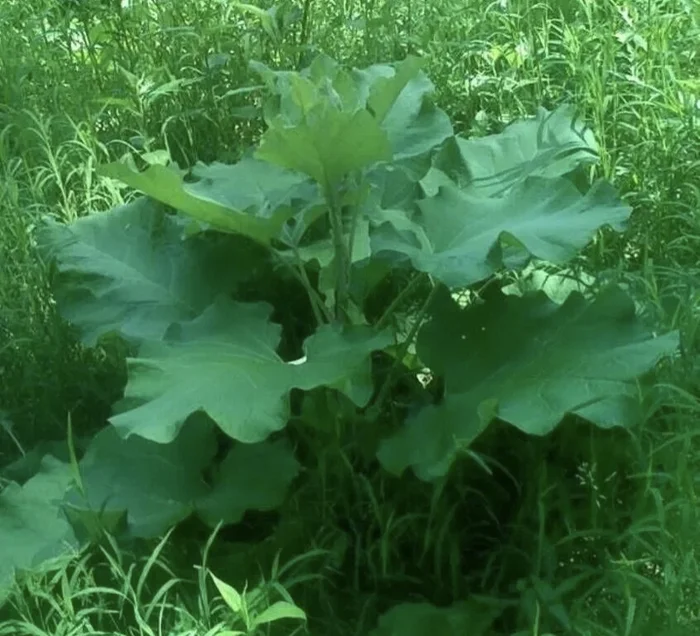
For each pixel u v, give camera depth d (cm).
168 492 283
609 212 286
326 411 289
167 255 331
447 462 263
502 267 300
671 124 394
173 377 265
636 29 440
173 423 253
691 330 301
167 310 319
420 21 489
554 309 285
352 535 292
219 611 271
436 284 299
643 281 322
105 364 351
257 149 277
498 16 478
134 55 492
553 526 287
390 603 282
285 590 255
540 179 299
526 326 284
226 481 284
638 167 389
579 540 281
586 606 265
